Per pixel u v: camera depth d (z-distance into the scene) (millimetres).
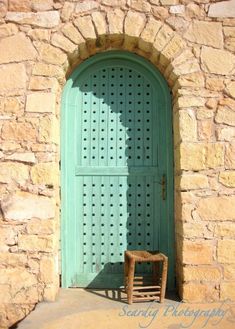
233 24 3506
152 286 3338
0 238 3324
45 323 2812
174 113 3693
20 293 3283
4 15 3520
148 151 3840
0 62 3469
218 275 3291
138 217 3789
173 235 3715
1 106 3430
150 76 3883
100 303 3268
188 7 3523
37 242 3322
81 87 3887
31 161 3381
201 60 3467
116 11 3518
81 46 3561
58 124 3688
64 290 3621
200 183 3365
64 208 3729
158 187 3799
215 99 3441
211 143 3400
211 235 3324
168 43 3486
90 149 3842
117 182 3822
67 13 3516
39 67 3465
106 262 3758
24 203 3357
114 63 3900
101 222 3789
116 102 3891
